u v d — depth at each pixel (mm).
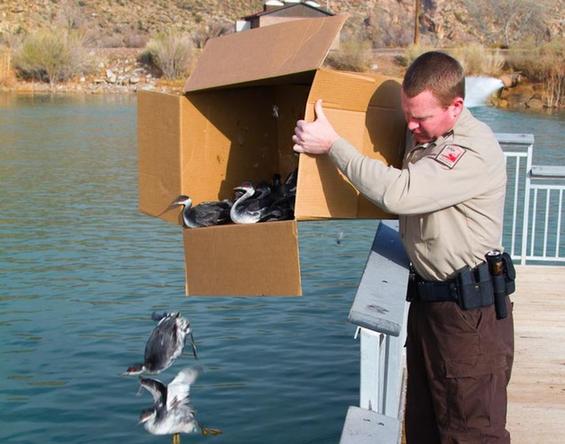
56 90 52656
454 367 3441
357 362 8711
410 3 75812
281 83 4137
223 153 4074
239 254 3518
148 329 9805
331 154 3371
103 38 63125
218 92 4004
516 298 7426
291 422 7281
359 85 3529
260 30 3752
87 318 10203
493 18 72188
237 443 6859
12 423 7285
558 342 6281
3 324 9945
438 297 3443
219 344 9242
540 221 15930
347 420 2742
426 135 3346
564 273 8320
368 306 2977
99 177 22047
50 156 25938
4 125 34219
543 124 32938
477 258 3381
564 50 44531
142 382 4012
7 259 13234
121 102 46000
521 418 4977
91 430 7160
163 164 3896
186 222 3715
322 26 3520
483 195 3299
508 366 3539
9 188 20141
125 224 16156
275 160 4414
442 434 3578
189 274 3680
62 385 8102
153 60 55625
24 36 59344
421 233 3387
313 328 9836
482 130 3334
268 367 8539
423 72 3225
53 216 16891
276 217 3654
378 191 3238
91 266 12820
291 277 3408
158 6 75000
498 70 44562
